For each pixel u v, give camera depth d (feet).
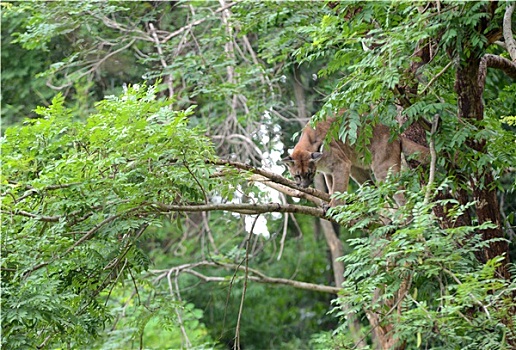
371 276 26.96
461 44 31.24
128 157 27.71
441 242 25.09
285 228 50.11
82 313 28.84
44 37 46.26
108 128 26.89
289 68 58.23
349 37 31.01
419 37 28.32
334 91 31.01
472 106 32.63
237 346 31.19
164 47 50.96
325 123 39.60
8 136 27.94
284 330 78.84
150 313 38.96
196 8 51.06
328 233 65.31
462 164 32.04
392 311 27.55
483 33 31.78
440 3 31.68
